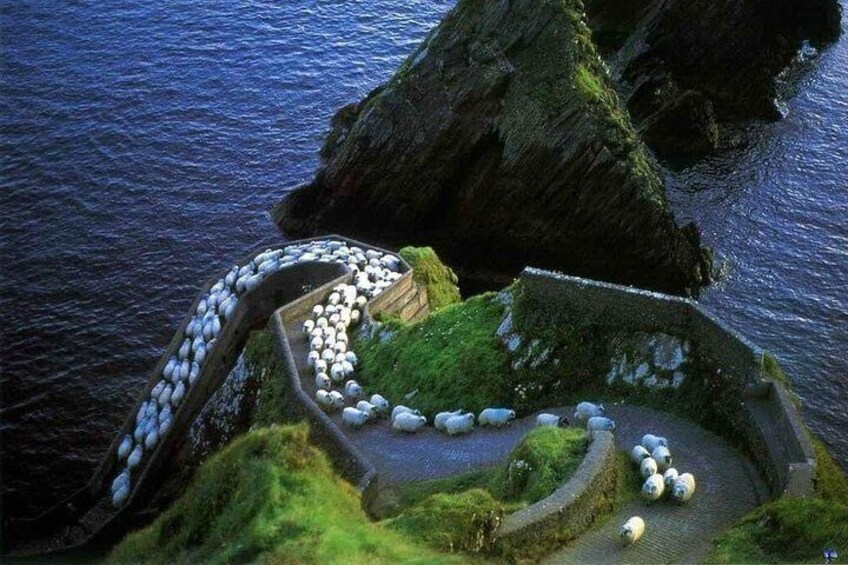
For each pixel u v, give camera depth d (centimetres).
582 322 4219
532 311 4341
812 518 2991
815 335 6012
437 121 6838
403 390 4444
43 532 4881
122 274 6359
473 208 6912
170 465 5188
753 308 6231
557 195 6662
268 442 3180
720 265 6594
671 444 3728
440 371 4409
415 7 9575
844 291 6359
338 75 8469
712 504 3328
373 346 4884
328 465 3216
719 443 3741
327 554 2647
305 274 5631
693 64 8538
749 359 3759
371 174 6988
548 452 3378
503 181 6781
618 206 6494
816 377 5678
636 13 9175
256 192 7156
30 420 5375
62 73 8169
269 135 7706
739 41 8438
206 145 7538
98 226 6719
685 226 6631
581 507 3117
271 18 9175
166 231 6731
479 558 2859
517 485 3331
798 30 9350
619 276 6625
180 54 8550
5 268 6322
